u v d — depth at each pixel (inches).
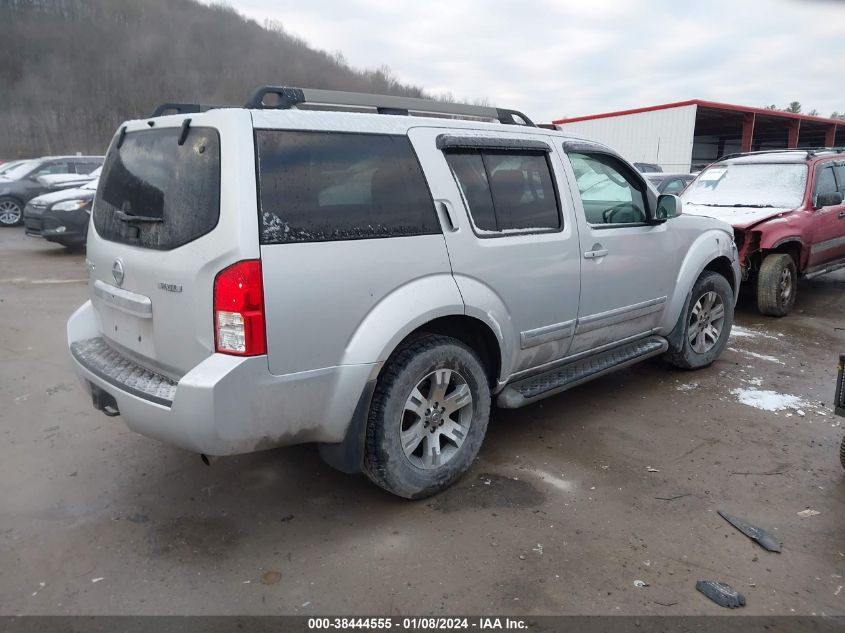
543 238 145.3
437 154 128.2
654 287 180.2
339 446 118.0
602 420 171.6
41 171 601.6
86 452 149.7
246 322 100.3
